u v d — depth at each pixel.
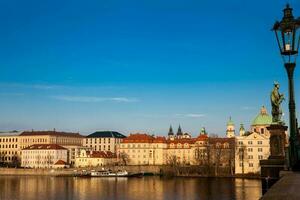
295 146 26.59
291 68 26.22
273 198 13.48
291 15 25.59
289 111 26.59
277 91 42.97
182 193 171.75
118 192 186.38
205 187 196.62
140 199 155.88
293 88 26.50
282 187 16.38
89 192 189.00
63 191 195.62
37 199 162.25
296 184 17.44
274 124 42.28
